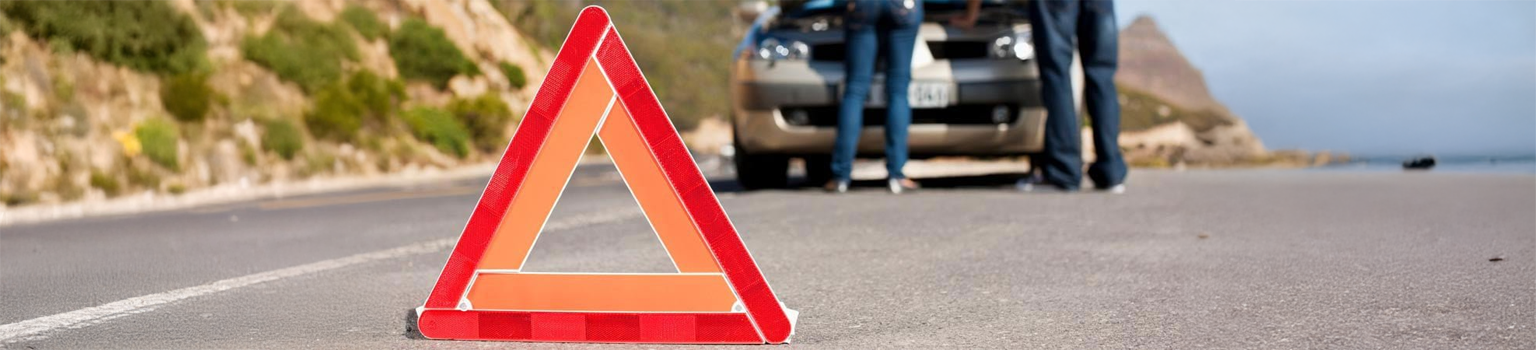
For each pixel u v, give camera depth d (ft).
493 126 116.57
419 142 102.58
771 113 29.45
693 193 9.89
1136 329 10.32
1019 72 28.55
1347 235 17.54
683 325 9.95
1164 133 260.21
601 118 9.98
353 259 16.93
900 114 28.45
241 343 10.32
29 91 58.59
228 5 87.66
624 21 385.70
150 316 11.94
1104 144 28.45
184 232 23.29
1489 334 9.68
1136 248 16.37
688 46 365.40
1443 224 18.94
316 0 110.01
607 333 10.03
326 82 91.04
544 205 10.10
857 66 28.14
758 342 9.89
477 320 10.22
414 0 128.16
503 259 10.18
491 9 148.97
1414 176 35.99
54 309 12.60
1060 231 18.86
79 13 64.28
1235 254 15.48
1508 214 20.62
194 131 69.41
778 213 23.35
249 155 71.87
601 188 38.60
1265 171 46.65
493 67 134.72
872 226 20.31
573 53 10.01
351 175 82.33
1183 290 12.46
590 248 17.92
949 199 26.40
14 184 52.65
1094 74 28.22
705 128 312.91
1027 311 11.37
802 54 29.35
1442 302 11.26
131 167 61.05
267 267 16.34
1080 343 9.75
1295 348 9.34
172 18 71.97
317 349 9.96
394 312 11.91
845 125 28.68
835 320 11.09
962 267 14.73
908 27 27.89
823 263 15.46
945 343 9.86
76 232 23.89
